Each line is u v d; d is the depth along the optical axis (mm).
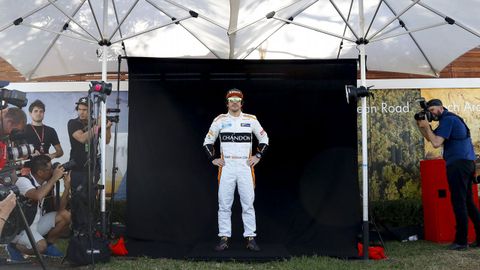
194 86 6156
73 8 6523
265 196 6059
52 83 7996
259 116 6148
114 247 5566
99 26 6949
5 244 5574
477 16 6250
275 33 7172
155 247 5766
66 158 7863
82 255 4918
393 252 5840
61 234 6035
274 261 5180
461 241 5883
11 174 4602
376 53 7574
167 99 6105
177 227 5973
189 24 6898
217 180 6066
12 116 5625
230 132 5551
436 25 5863
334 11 6727
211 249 5508
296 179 6059
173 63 6141
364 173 5398
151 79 6109
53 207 6395
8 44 6965
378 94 8070
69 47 7293
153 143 6043
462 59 8320
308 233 5930
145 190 5973
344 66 6098
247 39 6691
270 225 6004
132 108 6047
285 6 5586
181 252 5637
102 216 5449
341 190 5941
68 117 7949
